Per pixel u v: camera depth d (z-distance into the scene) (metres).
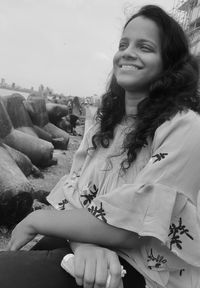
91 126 2.22
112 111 2.12
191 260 1.72
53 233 1.76
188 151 1.75
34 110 11.27
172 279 1.78
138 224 1.67
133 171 1.86
